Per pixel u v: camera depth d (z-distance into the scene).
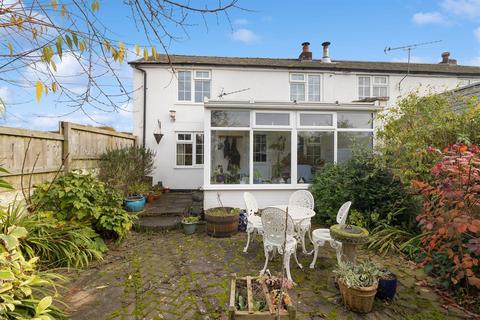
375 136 7.24
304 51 13.70
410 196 5.51
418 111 6.11
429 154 4.94
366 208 6.02
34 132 4.57
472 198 3.24
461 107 5.87
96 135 7.29
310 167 7.65
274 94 12.19
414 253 4.66
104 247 4.80
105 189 5.53
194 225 6.20
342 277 3.35
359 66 13.14
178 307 3.25
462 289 3.48
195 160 11.78
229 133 7.31
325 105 7.42
